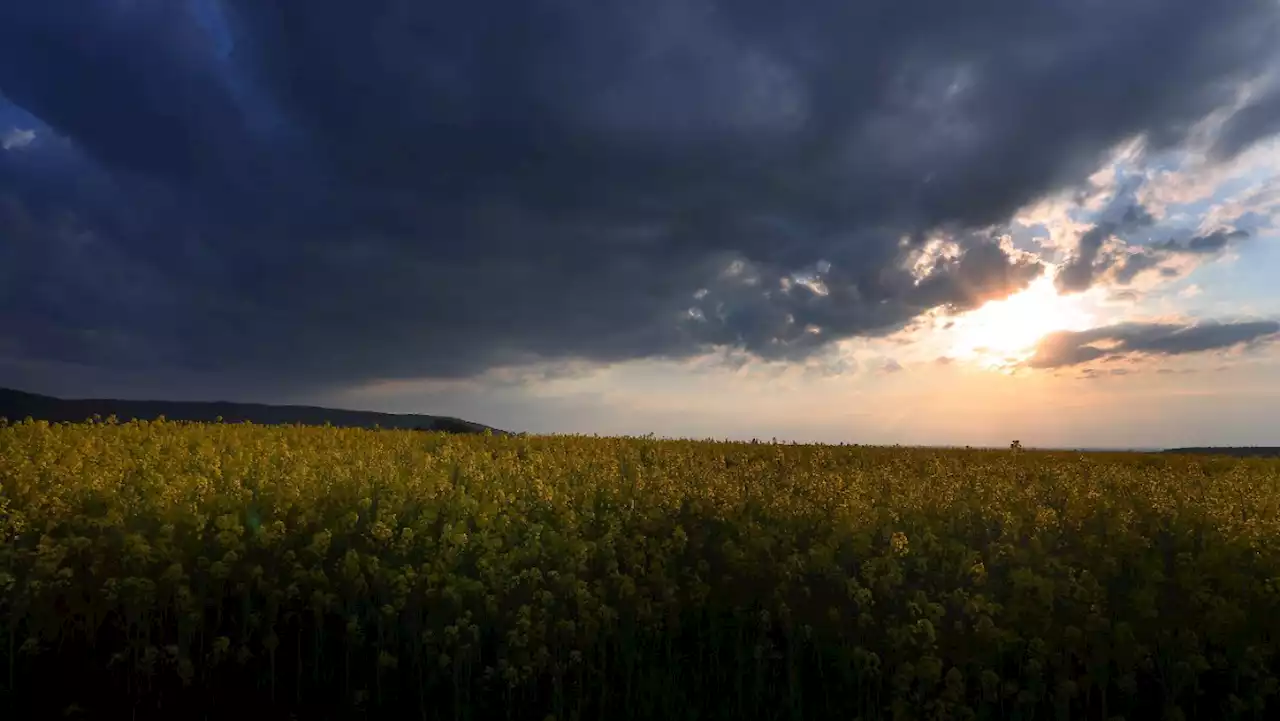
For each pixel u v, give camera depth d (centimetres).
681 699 900
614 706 893
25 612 879
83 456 1484
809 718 876
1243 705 808
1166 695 833
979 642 848
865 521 1160
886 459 2289
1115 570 988
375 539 1055
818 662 948
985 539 1175
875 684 900
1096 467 2091
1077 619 873
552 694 902
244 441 1952
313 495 1201
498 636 975
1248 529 1144
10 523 1014
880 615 934
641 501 1343
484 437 2545
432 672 906
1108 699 880
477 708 879
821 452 2291
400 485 1301
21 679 867
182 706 854
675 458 2138
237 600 1036
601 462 1866
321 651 949
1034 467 2105
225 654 916
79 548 930
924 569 990
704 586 988
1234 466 2336
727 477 1669
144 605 895
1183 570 996
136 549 903
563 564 1011
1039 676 833
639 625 975
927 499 1357
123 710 838
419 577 930
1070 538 1157
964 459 2302
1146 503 1377
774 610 1003
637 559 1023
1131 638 816
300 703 876
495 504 1212
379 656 870
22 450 1495
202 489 1169
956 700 817
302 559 1009
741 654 941
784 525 1198
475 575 1002
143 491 1213
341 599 994
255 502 1158
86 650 926
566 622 880
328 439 2133
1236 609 853
